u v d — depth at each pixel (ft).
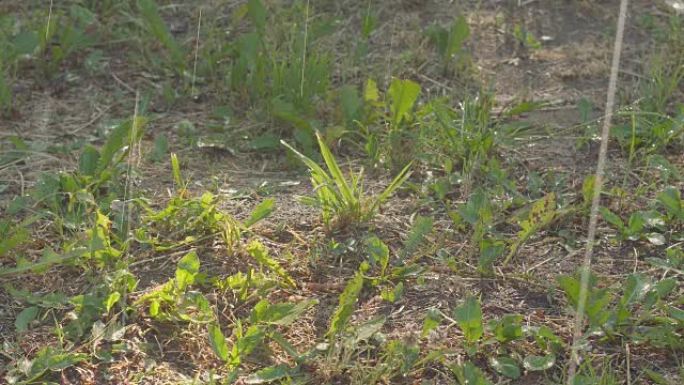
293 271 9.57
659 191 10.82
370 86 11.68
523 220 10.20
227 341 8.70
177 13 14.17
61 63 13.00
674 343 8.61
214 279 9.25
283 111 11.46
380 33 13.87
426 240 9.99
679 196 10.18
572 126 11.98
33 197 10.25
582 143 11.59
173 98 12.33
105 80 12.78
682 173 11.09
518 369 8.39
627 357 8.58
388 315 9.07
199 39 13.50
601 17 14.39
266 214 9.82
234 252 9.77
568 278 8.77
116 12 14.03
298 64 11.91
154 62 12.98
